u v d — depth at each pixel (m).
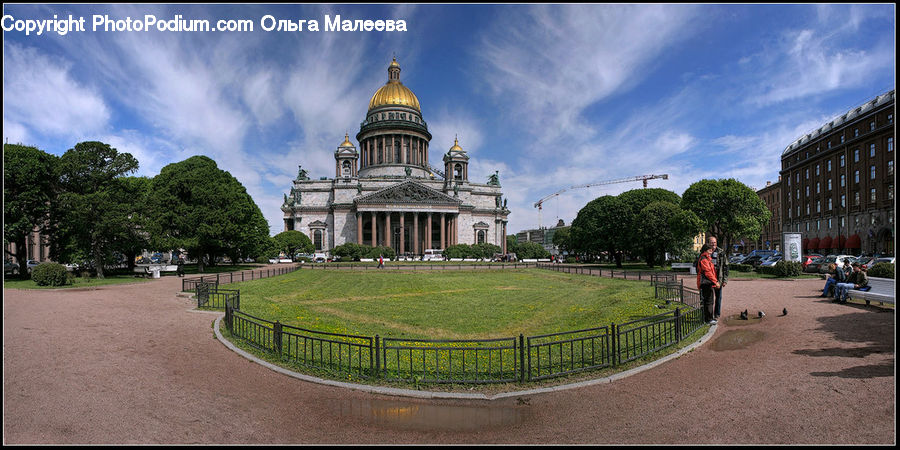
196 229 52.47
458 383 10.20
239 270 59.28
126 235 44.00
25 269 41.34
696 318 15.49
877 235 69.25
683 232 52.56
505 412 8.68
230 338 15.05
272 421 8.27
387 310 23.89
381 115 129.00
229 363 12.18
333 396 9.66
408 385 10.17
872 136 70.38
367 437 7.59
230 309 15.82
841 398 8.49
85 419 8.17
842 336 13.34
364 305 25.84
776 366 10.72
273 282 40.09
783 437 7.14
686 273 45.75
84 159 43.56
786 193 97.44
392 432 7.80
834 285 21.61
